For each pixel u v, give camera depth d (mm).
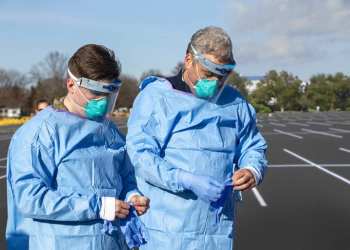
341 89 99625
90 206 2852
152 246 3477
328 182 13031
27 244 2955
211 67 3254
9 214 3004
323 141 26078
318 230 8156
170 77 3586
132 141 3375
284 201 10500
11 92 78875
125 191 3229
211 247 3436
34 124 2914
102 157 3018
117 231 3057
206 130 3451
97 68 2850
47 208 2801
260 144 3715
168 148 3439
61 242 2896
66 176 2920
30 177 2840
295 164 16812
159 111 3441
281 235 7879
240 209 9734
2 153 21859
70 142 2926
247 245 7371
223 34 3297
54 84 67062
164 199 3441
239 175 3344
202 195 3244
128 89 71562
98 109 2934
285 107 98562
